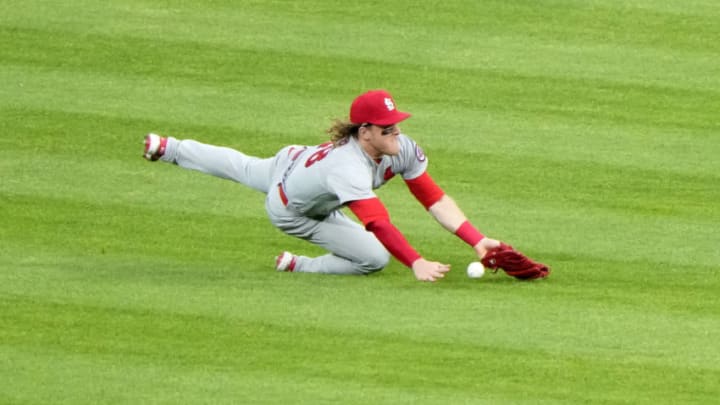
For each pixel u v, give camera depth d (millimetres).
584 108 42094
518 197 36812
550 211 36000
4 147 39312
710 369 26844
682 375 26578
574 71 44219
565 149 39531
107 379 26250
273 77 43656
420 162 31984
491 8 48375
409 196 37656
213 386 25969
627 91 43094
